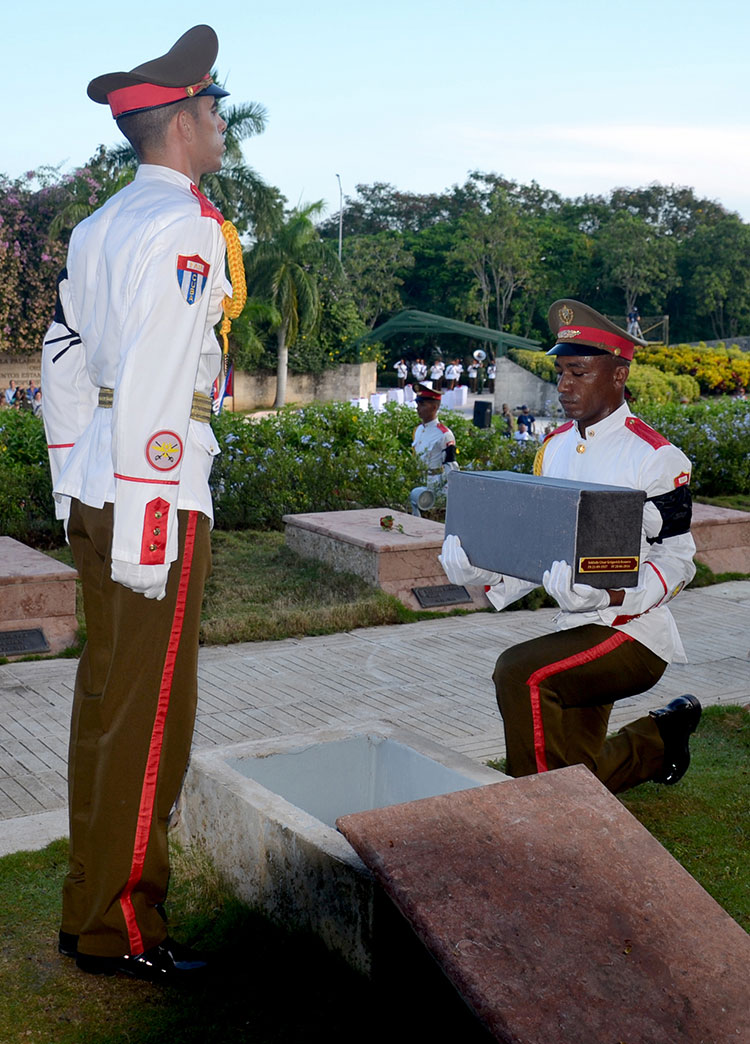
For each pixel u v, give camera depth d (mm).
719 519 10289
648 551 3900
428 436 12305
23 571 7160
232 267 2877
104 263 2834
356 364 44031
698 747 5332
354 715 6043
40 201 35594
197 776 3674
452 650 7539
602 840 2834
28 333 36125
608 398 3947
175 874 3762
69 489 2945
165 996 2998
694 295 72688
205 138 2986
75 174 35688
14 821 4312
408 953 2961
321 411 15297
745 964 2551
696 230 77062
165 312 2617
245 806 3416
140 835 2924
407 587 8750
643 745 4285
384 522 9305
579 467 4004
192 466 2902
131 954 3000
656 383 37656
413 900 2543
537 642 3850
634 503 3402
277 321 38875
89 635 3053
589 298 73000
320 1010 2926
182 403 2645
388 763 3967
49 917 3439
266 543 10539
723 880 3818
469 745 5496
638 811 4453
